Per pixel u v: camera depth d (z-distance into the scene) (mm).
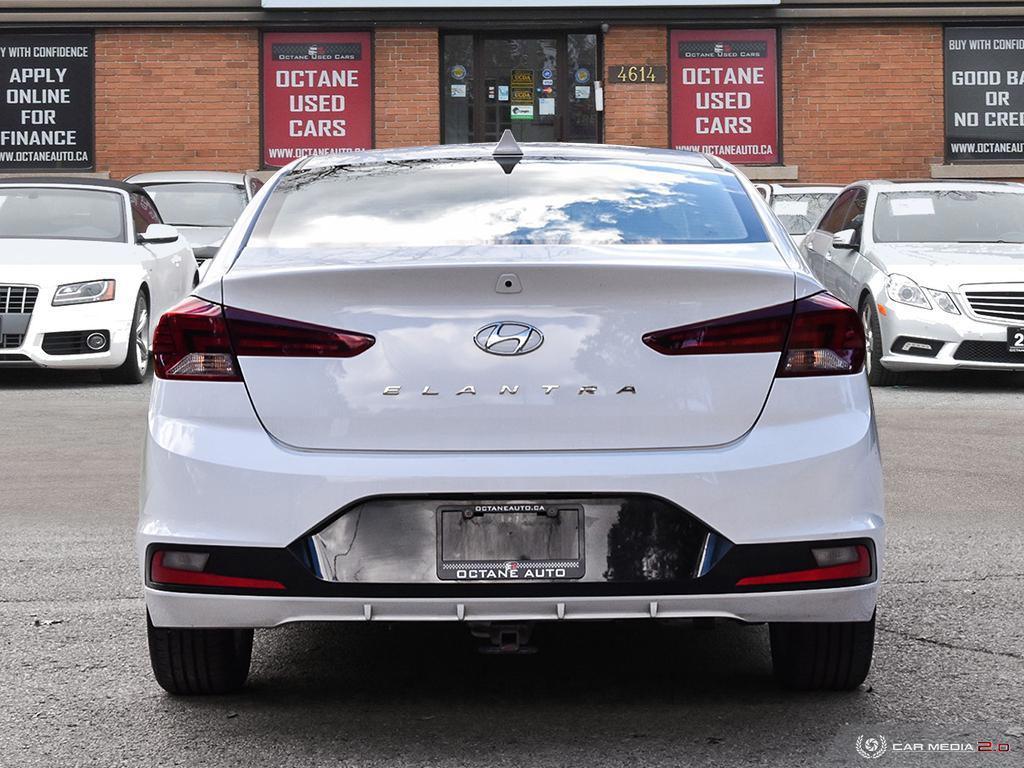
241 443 3803
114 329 12023
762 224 4348
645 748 3850
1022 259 11984
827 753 3799
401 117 20344
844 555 3816
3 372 13492
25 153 20469
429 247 4098
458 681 4512
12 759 3809
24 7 20188
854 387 3904
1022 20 20766
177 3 20203
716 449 3805
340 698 4336
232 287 3857
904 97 20750
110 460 8680
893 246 12586
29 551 6391
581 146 4980
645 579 3756
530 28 20453
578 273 3777
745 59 20609
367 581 3750
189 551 3789
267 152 20438
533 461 3750
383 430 3785
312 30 20375
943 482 7984
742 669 4629
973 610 5340
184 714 4184
